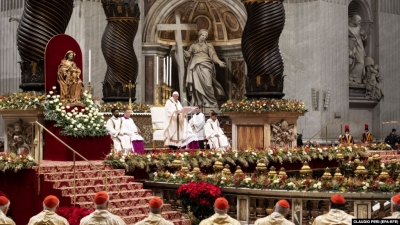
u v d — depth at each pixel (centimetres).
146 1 3922
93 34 3706
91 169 2045
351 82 4378
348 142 3441
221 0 3972
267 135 2738
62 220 1382
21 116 2202
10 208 1925
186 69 4025
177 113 2770
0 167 1872
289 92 4031
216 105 4025
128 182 2056
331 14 4072
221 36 4125
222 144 2972
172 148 2802
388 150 3319
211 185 1962
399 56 4684
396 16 4684
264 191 1939
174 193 2089
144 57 3919
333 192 1891
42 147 2191
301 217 1898
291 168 2608
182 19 4072
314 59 3997
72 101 2211
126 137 2536
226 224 1338
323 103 4025
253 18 2736
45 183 1895
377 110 4566
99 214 1325
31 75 2250
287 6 4031
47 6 2245
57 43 2233
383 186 1916
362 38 4516
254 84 2777
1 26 4212
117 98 3081
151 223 1304
